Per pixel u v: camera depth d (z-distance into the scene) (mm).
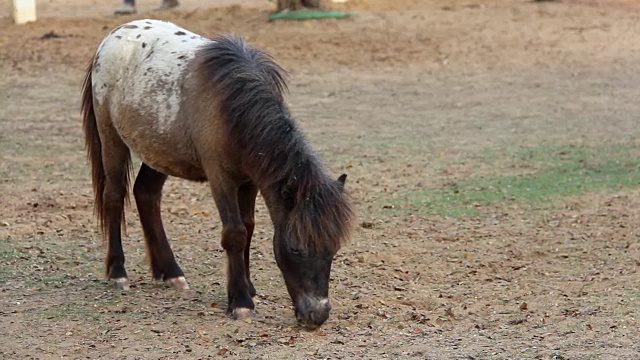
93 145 14039
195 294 13281
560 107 26359
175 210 17594
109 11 40375
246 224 12648
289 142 11234
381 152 21984
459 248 15539
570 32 35312
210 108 11883
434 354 10922
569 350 11008
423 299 13102
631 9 39438
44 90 27797
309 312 10992
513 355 10859
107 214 13758
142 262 14781
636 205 17828
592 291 13391
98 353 11008
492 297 13234
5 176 19719
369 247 15500
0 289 13289
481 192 18891
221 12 37875
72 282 13719
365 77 29750
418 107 26422
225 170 11922
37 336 11531
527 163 21000
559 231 16422
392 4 39688
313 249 10922
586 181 19594
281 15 35969
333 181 11195
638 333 11570
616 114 25578
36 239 15750
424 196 18656
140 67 12961
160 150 12711
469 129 24125
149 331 11695
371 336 11586
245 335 11547
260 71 11891
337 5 38656
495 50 33031
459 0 41125
